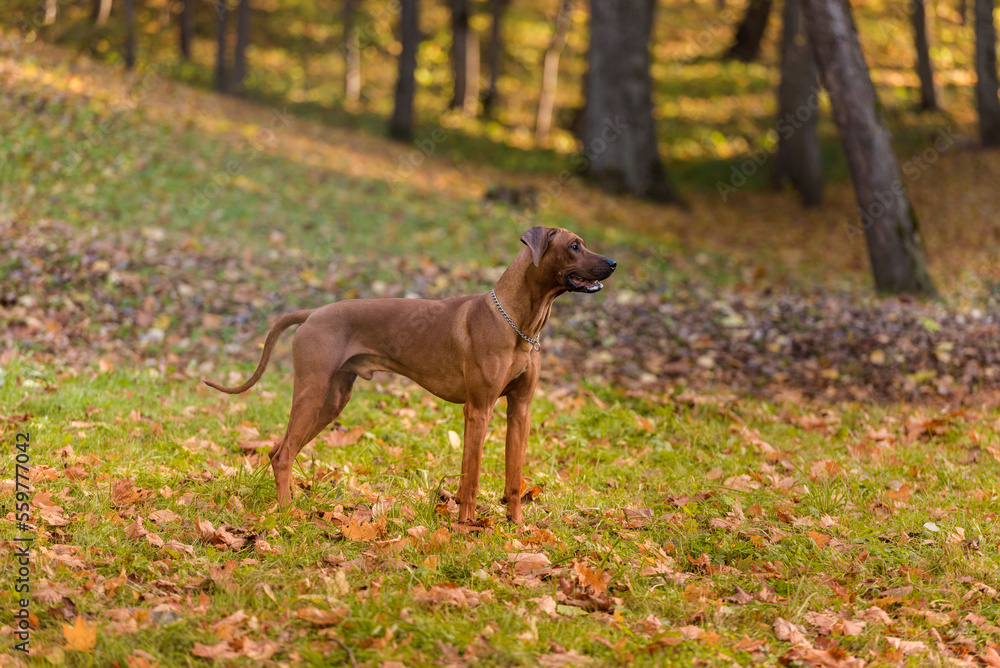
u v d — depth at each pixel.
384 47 33.28
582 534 4.74
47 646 3.29
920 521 4.91
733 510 5.05
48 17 19.38
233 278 9.95
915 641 3.68
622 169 19.98
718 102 28.61
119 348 8.03
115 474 5.05
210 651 3.26
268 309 9.34
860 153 11.89
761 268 13.23
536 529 4.70
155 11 31.56
